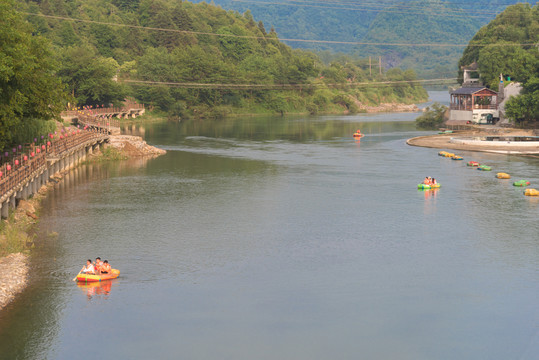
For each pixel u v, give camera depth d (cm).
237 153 11125
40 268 4544
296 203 6762
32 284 4238
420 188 7569
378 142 13000
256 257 4884
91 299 4025
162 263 4716
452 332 3634
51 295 4069
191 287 4256
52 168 8019
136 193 7238
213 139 13775
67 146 8625
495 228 5722
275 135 14850
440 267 4666
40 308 3875
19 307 3881
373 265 4712
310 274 4522
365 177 8438
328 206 6619
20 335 3547
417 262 4781
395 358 3359
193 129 16775
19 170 5931
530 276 4472
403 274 4522
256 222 5925
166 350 3428
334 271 4581
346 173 8781
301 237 5431
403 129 16662
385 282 4369
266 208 6506
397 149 11669
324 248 5125
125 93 18788
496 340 3538
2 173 5656
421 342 3522
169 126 17925
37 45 6216
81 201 6762
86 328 3647
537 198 7006
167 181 8056
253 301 4038
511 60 16962
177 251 5003
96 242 5206
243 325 3709
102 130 12094
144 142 11231
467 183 7956
